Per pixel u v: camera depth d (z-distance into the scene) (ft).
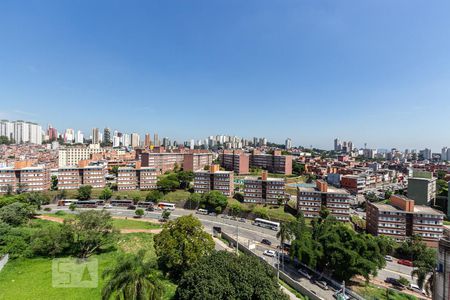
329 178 622.13
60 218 393.70
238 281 155.12
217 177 503.61
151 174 554.46
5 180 488.44
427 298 221.05
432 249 287.28
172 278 219.41
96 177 555.28
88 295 187.73
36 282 205.46
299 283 225.35
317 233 277.23
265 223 396.16
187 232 229.04
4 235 253.65
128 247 282.56
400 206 353.10
